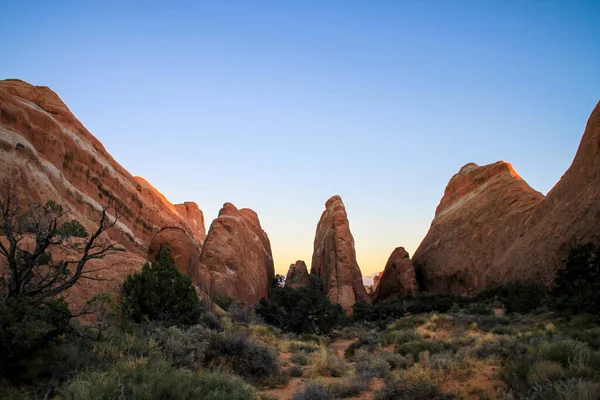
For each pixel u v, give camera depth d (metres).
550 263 47.00
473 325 24.16
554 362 8.56
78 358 9.05
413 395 9.44
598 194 44.31
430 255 85.88
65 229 11.27
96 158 53.16
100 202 50.62
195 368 10.74
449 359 11.71
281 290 36.28
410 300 50.22
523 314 33.25
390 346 20.67
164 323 15.79
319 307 33.22
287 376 13.12
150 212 66.81
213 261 53.53
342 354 22.86
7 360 8.16
